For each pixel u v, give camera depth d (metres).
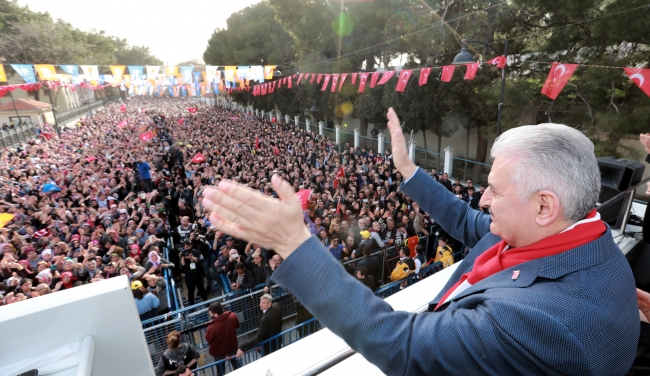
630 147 9.38
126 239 7.74
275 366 1.27
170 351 4.19
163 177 12.58
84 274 6.16
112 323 0.77
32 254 6.72
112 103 70.25
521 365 0.62
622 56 9.27
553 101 11.44
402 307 1.55
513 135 0.80
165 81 16.92
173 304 6.67
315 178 12.20
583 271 0.70
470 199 9.57
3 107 33.19
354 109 23.00
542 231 0.75
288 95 30.36
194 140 22.67
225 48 37.78
